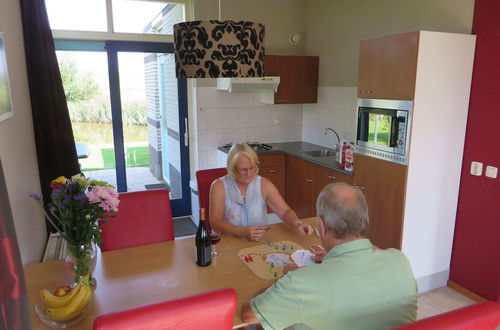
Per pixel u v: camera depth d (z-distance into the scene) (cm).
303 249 198
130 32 403
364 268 121
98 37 393
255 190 234
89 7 384
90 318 140
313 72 444
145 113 432
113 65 405
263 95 455
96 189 151
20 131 227
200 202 263
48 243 258
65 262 176
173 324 97
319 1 434
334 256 126
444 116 266
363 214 128
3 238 84
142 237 221
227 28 156
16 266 88
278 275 172
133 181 443
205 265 180
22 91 243
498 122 256
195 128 446
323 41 434
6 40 206
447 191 282
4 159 183
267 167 425
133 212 220
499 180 259
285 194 441
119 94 414
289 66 430
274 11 448
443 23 288
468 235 285
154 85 429
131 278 169
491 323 100
